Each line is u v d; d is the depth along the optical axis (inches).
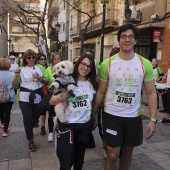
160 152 171.8
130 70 106.7
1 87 190.1
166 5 427.8
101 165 150.6
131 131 110.1
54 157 160.7
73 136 114.6
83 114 113.3
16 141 189.8
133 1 550.0
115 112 109.5
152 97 112.2
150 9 483.8
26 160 156.3
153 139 197.3
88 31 810.2
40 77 169.9
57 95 113.9
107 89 112.3
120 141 110.1
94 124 124.7
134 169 146.3
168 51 420.2
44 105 146.6
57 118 117.0
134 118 109.7
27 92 169.0
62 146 111.6
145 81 110.8
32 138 170.7
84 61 113.7
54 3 1488.7
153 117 111.6
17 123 237.6
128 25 105.4
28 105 169.9
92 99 116.5
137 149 175.8
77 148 118.5
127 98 107.5
